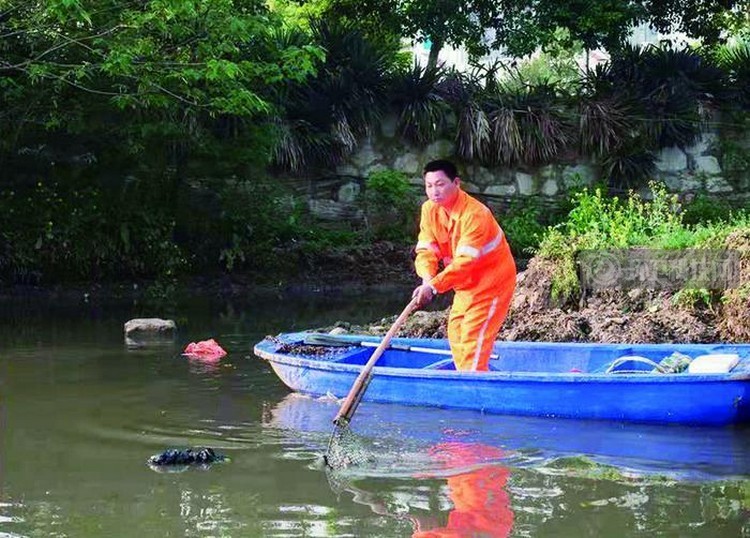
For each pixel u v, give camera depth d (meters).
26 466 6.02
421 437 6.68
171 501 5.36
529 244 17.33
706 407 6.93
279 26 13.29
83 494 5.50
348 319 12.29
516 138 18.38
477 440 6.60
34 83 13.16
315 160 17.95
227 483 5.68
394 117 18.47
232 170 16.20
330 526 4.96
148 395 7.96
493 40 21.41
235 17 12.41
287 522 5.02
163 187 15.92
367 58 18.12
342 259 16.73
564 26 19.69
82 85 13.91
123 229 15.44
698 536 4.80
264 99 16.33
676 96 18.86
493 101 18.77
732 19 20.88
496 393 7.30
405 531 4.89
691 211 17.92
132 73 12.76
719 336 9.05
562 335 9.36
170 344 10.37
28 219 15.05
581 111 18.80
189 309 13.34
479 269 7.71
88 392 8.05
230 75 11.92
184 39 12.64
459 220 7.70
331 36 18.17
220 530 4.92
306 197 18.00
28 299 14.23
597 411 7.12
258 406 7.63
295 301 14.26
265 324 11.84
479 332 7.77
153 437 6.70
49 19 12.32
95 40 12.21
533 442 6.55
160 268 15.69
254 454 6.29
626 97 18.92
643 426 7.00
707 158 19.27
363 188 18.27
